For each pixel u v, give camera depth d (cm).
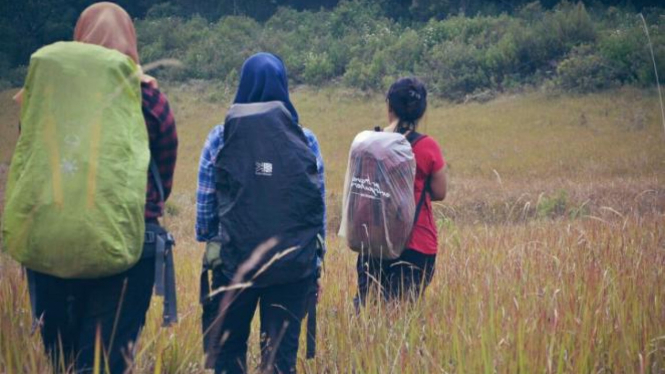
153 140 434
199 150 3919
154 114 430
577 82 4247
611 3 6241
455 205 2070
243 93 507
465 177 2658
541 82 4525
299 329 496
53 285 417
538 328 477
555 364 445
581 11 4841
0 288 499
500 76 4703
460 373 433
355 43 5866
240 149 469
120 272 401
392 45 5622
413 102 636
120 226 389
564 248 789
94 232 381
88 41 441
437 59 4994
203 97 5353
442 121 3972
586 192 2102
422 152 628
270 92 501
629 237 834
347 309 590
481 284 609
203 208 498
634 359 461
